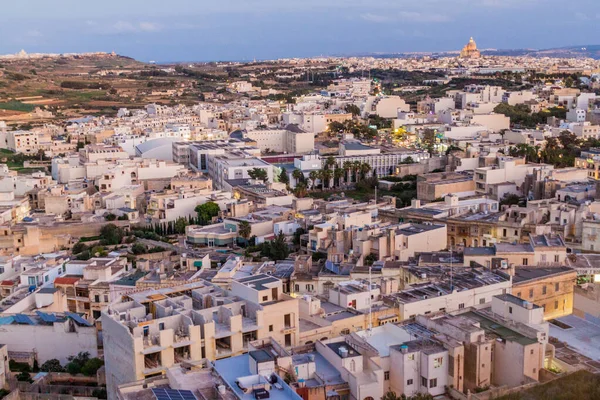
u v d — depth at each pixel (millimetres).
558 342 163375
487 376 146875
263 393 124500
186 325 156250
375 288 194125
